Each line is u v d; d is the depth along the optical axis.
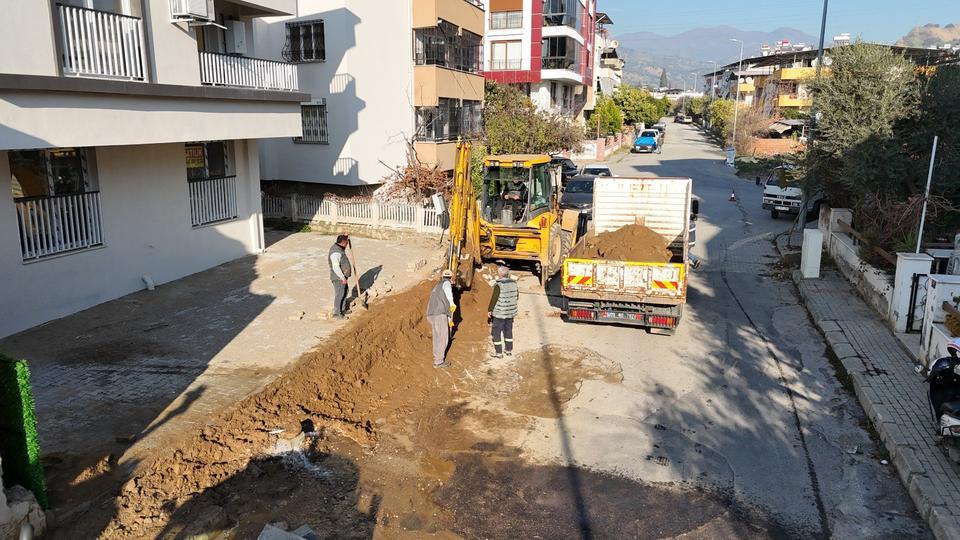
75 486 6.34
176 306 12.09
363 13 22.09
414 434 8.45
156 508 6.24
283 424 8.03
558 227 16.05
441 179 22.75
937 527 6.40
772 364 10.88
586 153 48.72
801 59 64.69
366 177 23.12
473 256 13.80
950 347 7.91
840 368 10.63
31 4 9.59
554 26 44.91
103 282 12.24
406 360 10.71
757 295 14.95
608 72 76.81
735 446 8.23
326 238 18.73
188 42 12.92
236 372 9.08
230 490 6.83
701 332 12.44
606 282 11.77
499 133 29.62
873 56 15.95
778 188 24.75
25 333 10.55
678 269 11.40
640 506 6.96
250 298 12.62
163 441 7.14
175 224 13.99
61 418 7.64
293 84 16.28
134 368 9.19
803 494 7.20
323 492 7.00
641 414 9.09
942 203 14.23
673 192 14.01
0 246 10.22
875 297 13.09
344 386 9.43
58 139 9.87
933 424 8.20
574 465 7.77
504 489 7.25
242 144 16.02
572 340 11.98
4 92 9.01
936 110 15.30
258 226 16.69
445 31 25.28
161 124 11.90
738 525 6.65
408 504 6.92
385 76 23.31
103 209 12.16
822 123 16.86
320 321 11.31
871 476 7.56
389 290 13.37
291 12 16.27
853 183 15.75
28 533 5.21
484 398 9.58
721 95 101.88
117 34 11.28
